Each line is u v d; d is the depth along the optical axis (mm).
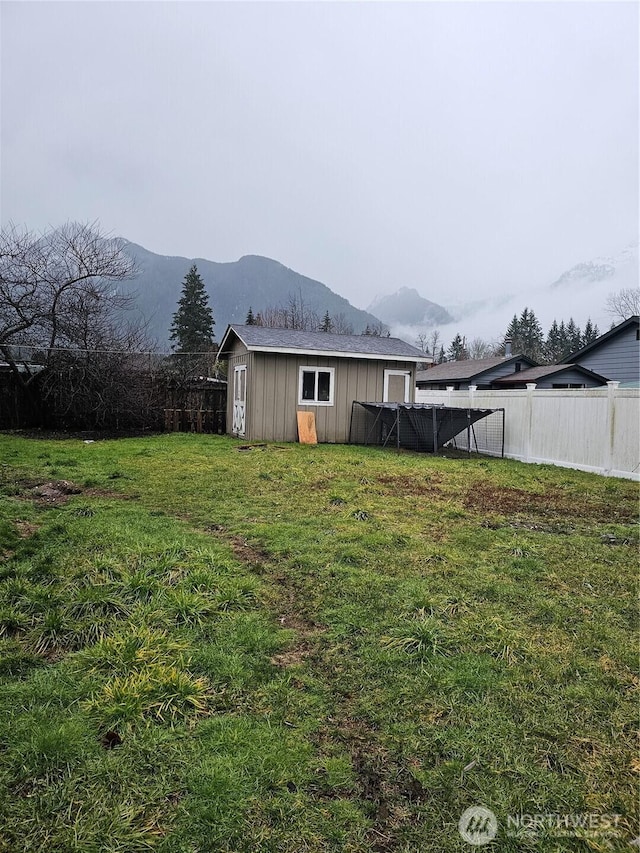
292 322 44469
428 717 2430
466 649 3023
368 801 1944
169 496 6543
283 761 2094
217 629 3119
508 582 4023
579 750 2244
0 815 1773
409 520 5738
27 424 15477
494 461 11484
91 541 4375
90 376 15094
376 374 14883
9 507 5504
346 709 2471
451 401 14539
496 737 2305
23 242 15383
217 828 1778
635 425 9133
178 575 3746
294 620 3346
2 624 2984
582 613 3543
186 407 16797
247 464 9250
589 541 5191
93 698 2381
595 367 20922
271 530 5098
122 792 1900
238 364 15055
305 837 1775
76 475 7680
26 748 2064
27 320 14945
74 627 2992
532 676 2773
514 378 24562
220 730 2256
